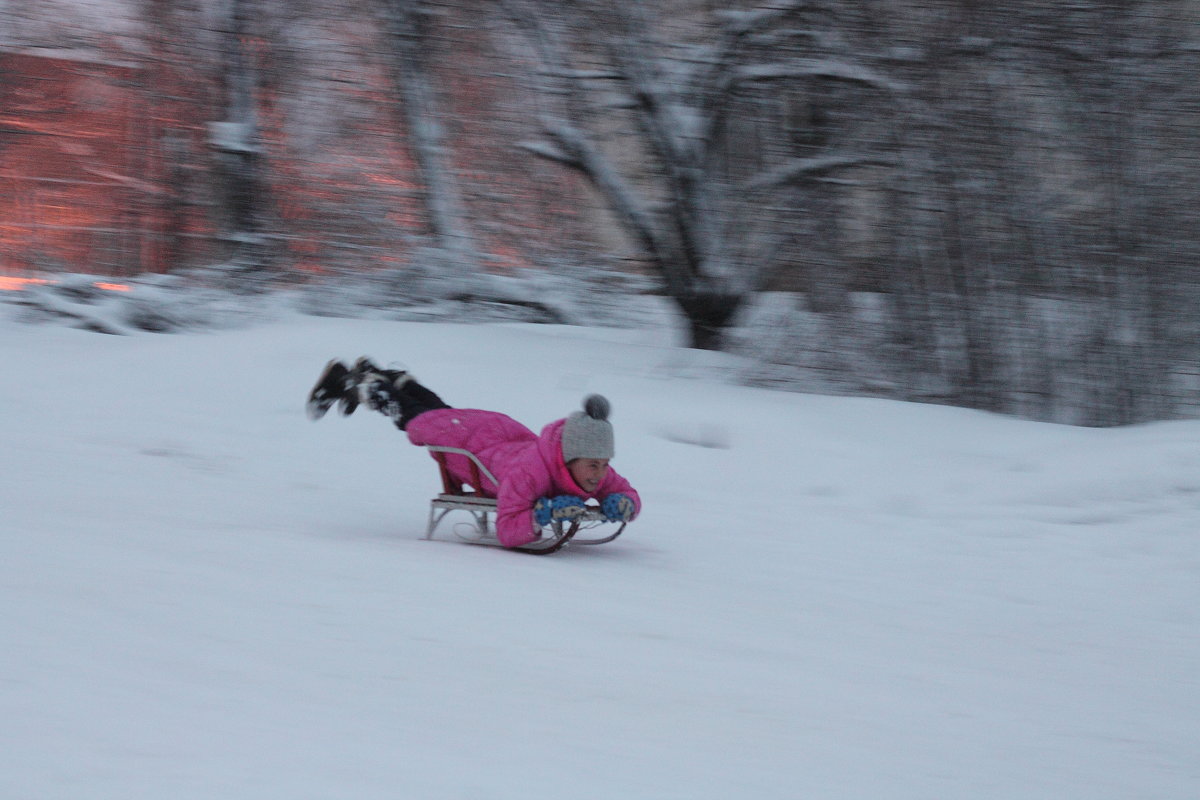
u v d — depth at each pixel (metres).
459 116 16.17
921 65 11.12
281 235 16.73
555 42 13.98
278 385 10.79
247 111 17.02
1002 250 10.76
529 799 2.34
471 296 15.96
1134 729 3.42
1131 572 5.94
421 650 3.56
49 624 3.36
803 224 11.98
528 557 5.59
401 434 9.42
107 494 6.64
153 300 14.58
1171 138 10.63
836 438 9.28
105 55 17.05
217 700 2.80
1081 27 10.66
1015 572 5.89
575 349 12.59
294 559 4.92
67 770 2.22
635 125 14.06
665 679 3.51
